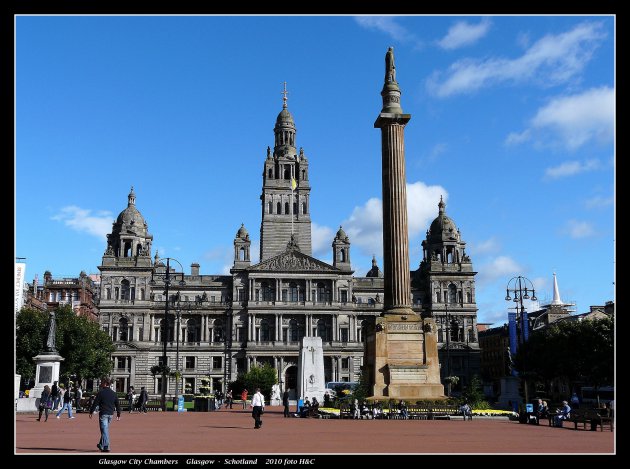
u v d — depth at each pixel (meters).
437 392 51.97
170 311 155.25
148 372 150.00
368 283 167.12
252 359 151.12
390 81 56.84
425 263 168.12
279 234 169.12
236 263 158.12
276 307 153.62
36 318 104.25
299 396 75.75
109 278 153.88
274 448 26.98
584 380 126.00
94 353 111.44
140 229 159.62
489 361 188.88
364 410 49.84
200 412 73.19
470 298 159.25
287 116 181.75
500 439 32.62
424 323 53.25
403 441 30.69
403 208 54.66
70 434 34.59
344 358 154.12
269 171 174.12
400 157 55.22
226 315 156.25
